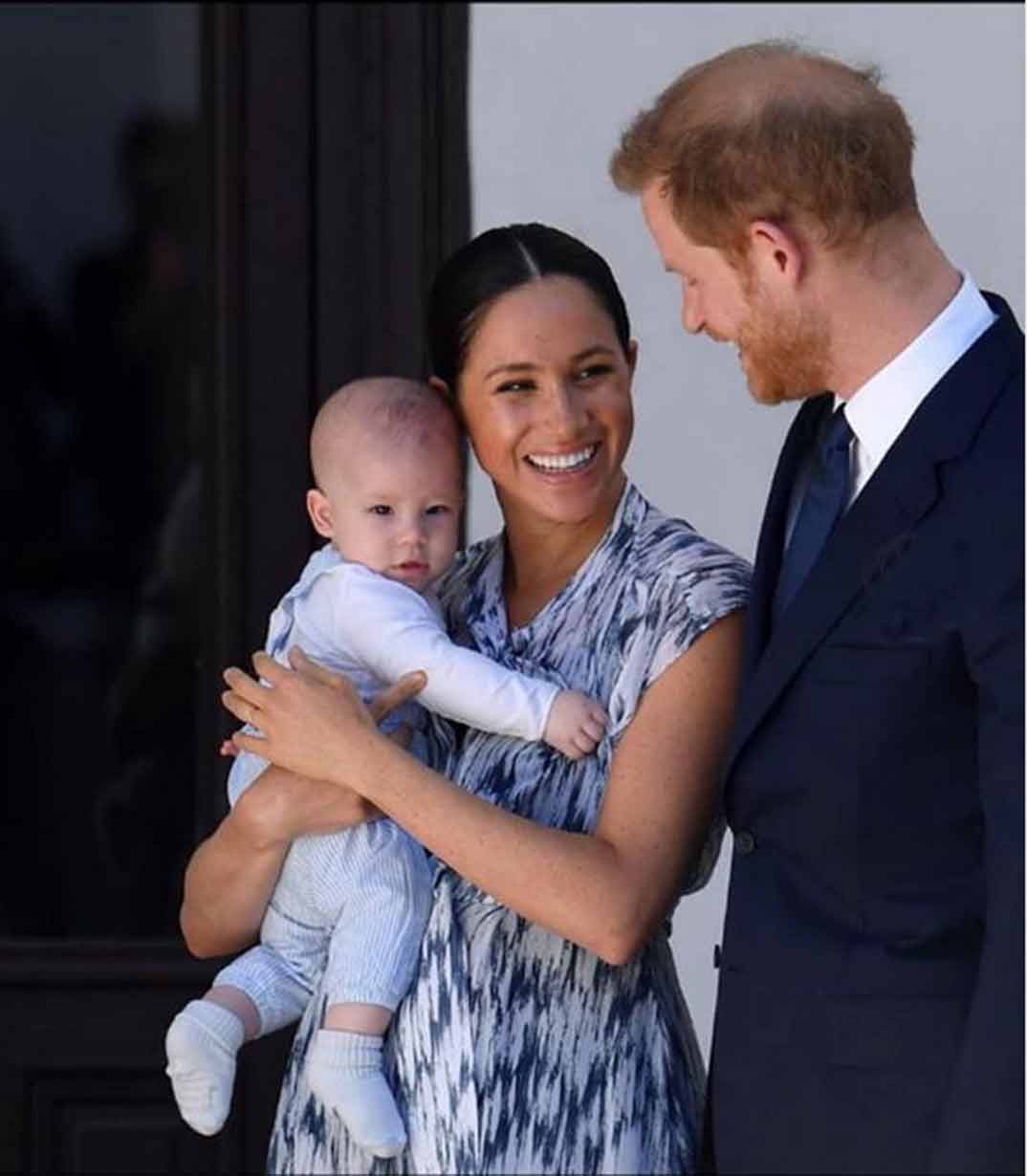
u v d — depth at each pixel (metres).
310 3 18.55
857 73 11.07
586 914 11.38
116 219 20.75
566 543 12.27
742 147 10.79
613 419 11.97
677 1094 12.01
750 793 11.19
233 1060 12.27
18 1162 18.17
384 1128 11.72
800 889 11.13
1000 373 10.91
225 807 18.98
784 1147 11.11
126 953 18.31
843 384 11.11
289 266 18.59
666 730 11.68
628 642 11.90
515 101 18.48
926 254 11.04
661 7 18.42
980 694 10.52
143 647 20.61
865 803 10.83
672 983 12.31
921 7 18.38
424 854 12.36
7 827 20.27
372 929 12.07
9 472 21.55
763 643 11.38
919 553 10.75
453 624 12.62
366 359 18.62
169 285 20.86
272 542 18.72
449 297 12.09
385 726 12.38
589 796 11.88
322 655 12.51
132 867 20.17
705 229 10.98
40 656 21.39
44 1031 18.19
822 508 11.34
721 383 18.62
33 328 20.98
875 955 10.91
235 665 18.75
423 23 18.45
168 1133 18.20
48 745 20.62
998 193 18.36
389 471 12.40
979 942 10.82
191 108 20.47
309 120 18.59
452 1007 11.78
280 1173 12.29
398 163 18.53
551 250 12.01
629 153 11.36
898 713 10.71
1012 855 10.32
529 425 11.91
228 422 18.66
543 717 11.81
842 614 10.88
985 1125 10.37
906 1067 10.85
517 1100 11.70
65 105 20.48
